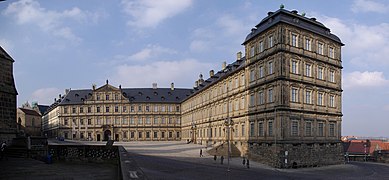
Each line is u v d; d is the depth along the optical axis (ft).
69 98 472.85
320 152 204.95
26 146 124.16
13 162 104.01
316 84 208.23
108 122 458.91
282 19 193.47
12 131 139.23
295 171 174.09
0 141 132.26
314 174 162.30
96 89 463.01
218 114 288.92
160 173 130.82
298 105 195.83
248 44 230.27
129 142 410.11
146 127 461.78
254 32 225.56
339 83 228.02
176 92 488.02
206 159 206.69
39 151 120.26
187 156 222.48
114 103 460.96
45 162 109.70
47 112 565.53
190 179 116.67
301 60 201.26
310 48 208.95
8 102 138.31
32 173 79.30
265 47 206.39
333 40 223.71
